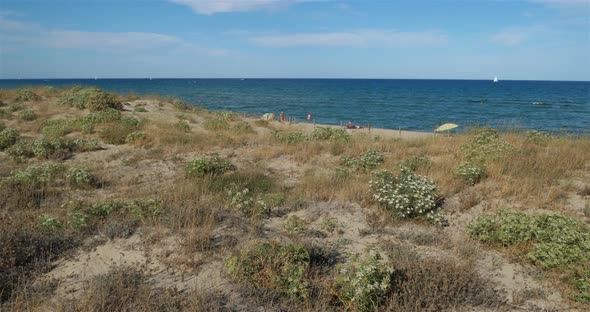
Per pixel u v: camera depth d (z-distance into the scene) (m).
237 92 96.88
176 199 9.17
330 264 6.47
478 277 5.93
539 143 14.70
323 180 10.80
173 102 28.48
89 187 10.84
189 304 5.20
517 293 5.63
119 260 6.51
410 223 8.14
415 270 5.77
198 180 11.23
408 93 100.50
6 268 6.02
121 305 5.20
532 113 48.28
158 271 6.17
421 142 16.83
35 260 6.29
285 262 5.85
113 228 7.42
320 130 18.62
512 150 12.52
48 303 5.34
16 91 26.94
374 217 8.31
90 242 7.09
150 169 12.91
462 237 7.42
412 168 11.86
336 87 142.50
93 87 28.95
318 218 8.46
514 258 6.57
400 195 8.41
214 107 53.75
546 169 10.70
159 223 7.68
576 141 15.11
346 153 14.82
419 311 5.04
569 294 5.50
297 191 10.22
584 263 5.92
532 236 6.97
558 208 8.50
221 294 5.56
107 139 16.56
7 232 6.77
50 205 9.34
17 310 5.12
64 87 31.39
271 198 9.42
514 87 150.88
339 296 5.32
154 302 5.25
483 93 101.25
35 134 17.89
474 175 10.25
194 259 6.50
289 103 63.81
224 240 7.08
